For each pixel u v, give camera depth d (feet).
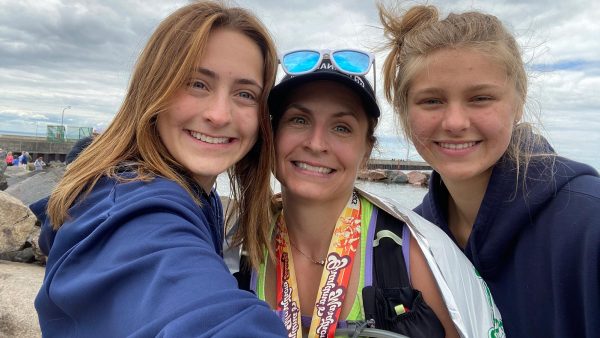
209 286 0.88
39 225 5.62
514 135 1.82
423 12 2.04
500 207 1.76
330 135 1.63
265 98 1.67
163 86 1.43
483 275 1.87
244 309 0.86
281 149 1.68
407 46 1.92
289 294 1.66
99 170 1.32
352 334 1.41
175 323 0.79
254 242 1.73
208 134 1.51
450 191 2.02
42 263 5.23
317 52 1.62
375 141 1.84
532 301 1.70
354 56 1.62
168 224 1.05
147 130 1.42
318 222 1.72
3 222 5.35
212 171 1.53
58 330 1.14
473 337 1.44
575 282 1.56
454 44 1.70
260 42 1.61
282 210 1.87
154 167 1.38
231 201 1.92
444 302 1.47
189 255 0.96
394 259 1.54
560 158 1.75
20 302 3.84
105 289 0.97
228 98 1.53
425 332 1.38
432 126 1.81
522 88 1.83
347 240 1.63
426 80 1.78
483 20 1.80
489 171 1.85
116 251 1.01
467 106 1.74
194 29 1.45
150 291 0.89
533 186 1.68
